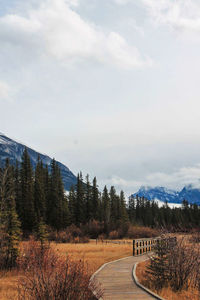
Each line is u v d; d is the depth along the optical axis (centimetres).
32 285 805
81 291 753
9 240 1672
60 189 7581
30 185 6331
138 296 979
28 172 6550
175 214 9294
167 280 1220
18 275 1405
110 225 6606
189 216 9531
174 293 1102
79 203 8044
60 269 786
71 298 709
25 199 6059
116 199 9419
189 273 1203
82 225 7012
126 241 4738
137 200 12138
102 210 8031
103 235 6209
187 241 1302
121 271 1502
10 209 1862
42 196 6575
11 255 1641
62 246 3266
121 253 2497
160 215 10012
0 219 1739
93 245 3650
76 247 3097
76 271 768
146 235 6216
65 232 5272
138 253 2458
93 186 8638
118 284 1176
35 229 4675
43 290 723
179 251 1221
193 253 1220
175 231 1391
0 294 1008
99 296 851
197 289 1184
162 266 1247
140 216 11106
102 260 1956
